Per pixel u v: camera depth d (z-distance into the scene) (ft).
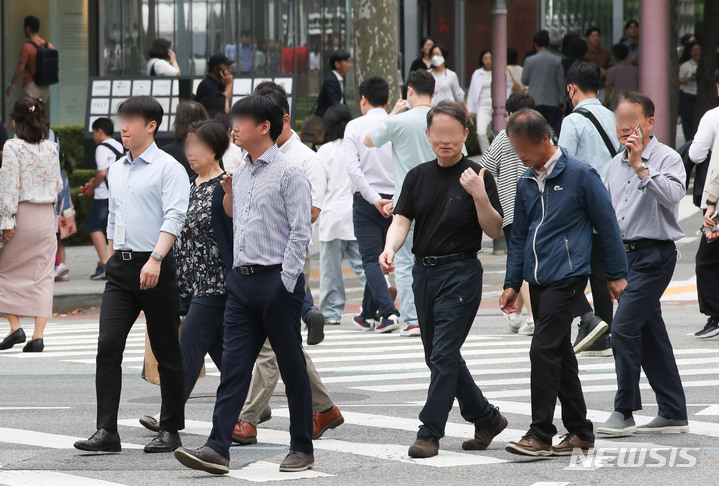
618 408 78.54
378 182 125.59
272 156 68.23
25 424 85.76
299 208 67.41
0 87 247.09
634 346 77.56
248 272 67.77
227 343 68.69
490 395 95.09
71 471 69.92
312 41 280.10
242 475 68.49
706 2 267.39
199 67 265.95
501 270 176.45
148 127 75.66
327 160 133.28
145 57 267.18
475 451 74.54
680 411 78.59
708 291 121.90
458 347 72.49
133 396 99.14
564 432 80.28
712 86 267.80
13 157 119.75
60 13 261.44
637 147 76.18
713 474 67.26
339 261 137.39
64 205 176.55
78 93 266.98
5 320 159.02
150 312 75.00
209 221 77.97
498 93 245.45
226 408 67.97
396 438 79.05
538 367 70.64
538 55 222.48
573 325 131.23
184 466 71.20
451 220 71.61
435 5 408.67
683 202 214.28
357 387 100.83
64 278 178.81
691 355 112.88
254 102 67.67
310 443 69.87
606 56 277.85
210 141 78.64
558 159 70.85
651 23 182.60
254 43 268.21
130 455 74.74
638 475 67.21
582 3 423.64
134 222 74.95
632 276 78.23
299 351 68.69
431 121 72.02
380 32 190.90
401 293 128.77
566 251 70.33
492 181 71.61
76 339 135.64
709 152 117.60
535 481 66.03
